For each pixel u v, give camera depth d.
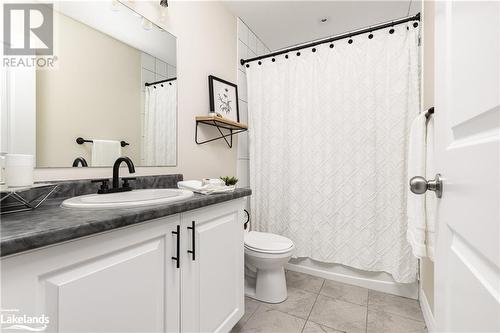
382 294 1.86
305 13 2.20
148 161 1.46
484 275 0.42
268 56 2.26
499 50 0.38
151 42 1.48
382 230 1.85
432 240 1.20
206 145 1.91
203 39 1.88
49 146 1.04
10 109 0.93
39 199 0.95
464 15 0.51
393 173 1.78
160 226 0.86
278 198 2.25
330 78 2.03
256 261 1.72
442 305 0.64
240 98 2.34
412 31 1.72
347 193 1.96
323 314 1.62
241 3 2.08
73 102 1.12
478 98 0.45
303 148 2.14
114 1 1.29
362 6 2.08
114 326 0.72
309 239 2.12
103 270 0.68
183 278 0.97
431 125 1.25
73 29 1.12
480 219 0.42
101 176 1.22
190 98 1.76
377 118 1.85
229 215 1.28
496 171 0.37
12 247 0.49
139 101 1.41
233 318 1.30
